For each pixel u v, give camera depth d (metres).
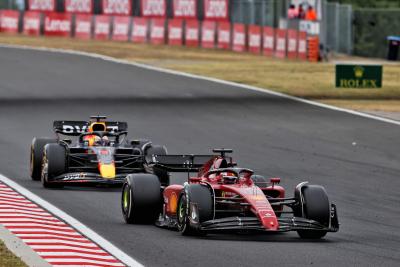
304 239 54.84
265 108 135.62
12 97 144.38
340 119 125.31
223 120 122.50
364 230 59.19
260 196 53.91
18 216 59.81
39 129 113.12
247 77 175.50
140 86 160.25
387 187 78.94
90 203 67.56
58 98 143.88
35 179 78.69
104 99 143.38
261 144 103.38
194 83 165.25
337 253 50.38
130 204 58.44
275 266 46.56
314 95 152.88
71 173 73.44
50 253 48.31
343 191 76.44
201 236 54.78
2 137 106.06
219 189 55.97
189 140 105.38
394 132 114.25
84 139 77.25
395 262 48.28
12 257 46.31
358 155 97.06
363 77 158.38
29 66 183.88
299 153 97.50
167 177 69.12
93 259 47.22
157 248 50.97
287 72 186.62
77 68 183.38
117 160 77.19
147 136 107.81
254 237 55.09
